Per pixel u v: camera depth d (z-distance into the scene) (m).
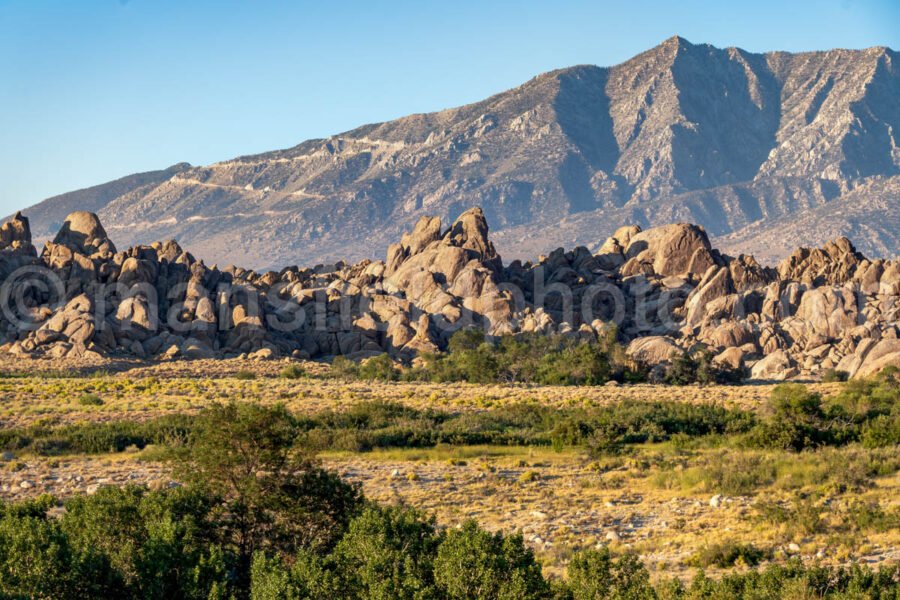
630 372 138.88
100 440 71.38
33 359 140.88
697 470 58.16
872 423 74.69
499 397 110.25
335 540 38.47
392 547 33.94
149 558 33.72
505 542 32.91
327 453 69.94
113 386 115.75
